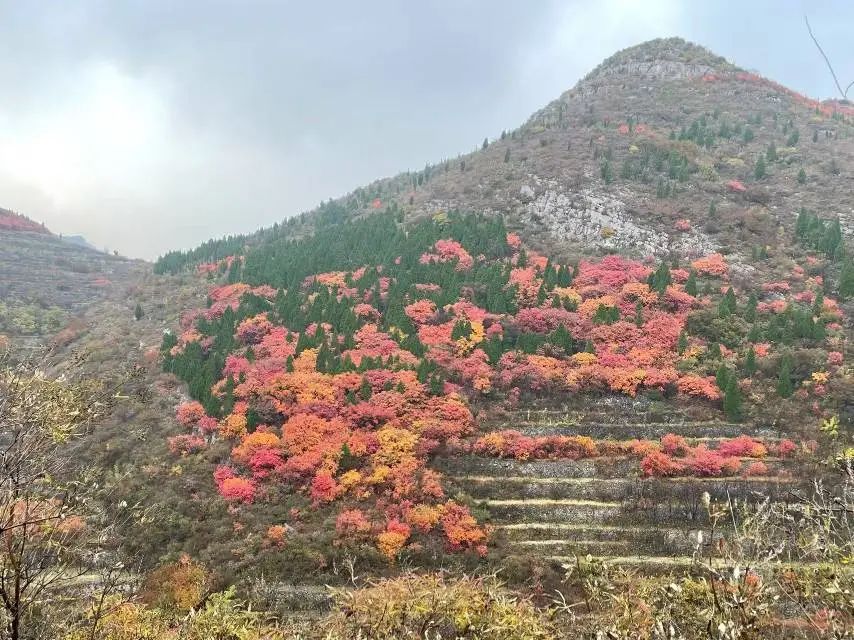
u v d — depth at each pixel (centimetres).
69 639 1293
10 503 1041
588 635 1054
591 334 6184
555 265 7888
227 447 5009
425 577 1465
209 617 1672
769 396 5309
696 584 954
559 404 5531
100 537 1238
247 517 4312
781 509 927
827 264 7425
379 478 4503
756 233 8312
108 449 5003
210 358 6262
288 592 3728
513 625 1195
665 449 4803
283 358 6038
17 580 1030
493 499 4544
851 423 4872
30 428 1076
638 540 4178
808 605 877
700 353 5878
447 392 5431
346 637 1293
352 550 3956
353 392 5400
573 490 4584
